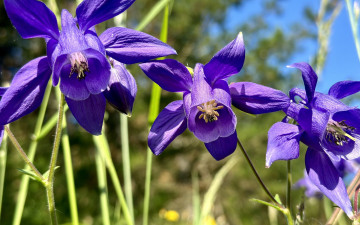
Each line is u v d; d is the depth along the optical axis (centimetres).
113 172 16
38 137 17
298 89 11
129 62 10
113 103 11
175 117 11
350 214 11
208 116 11
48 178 12
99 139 17
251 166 12
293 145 11
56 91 17
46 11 10
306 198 20
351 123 12
